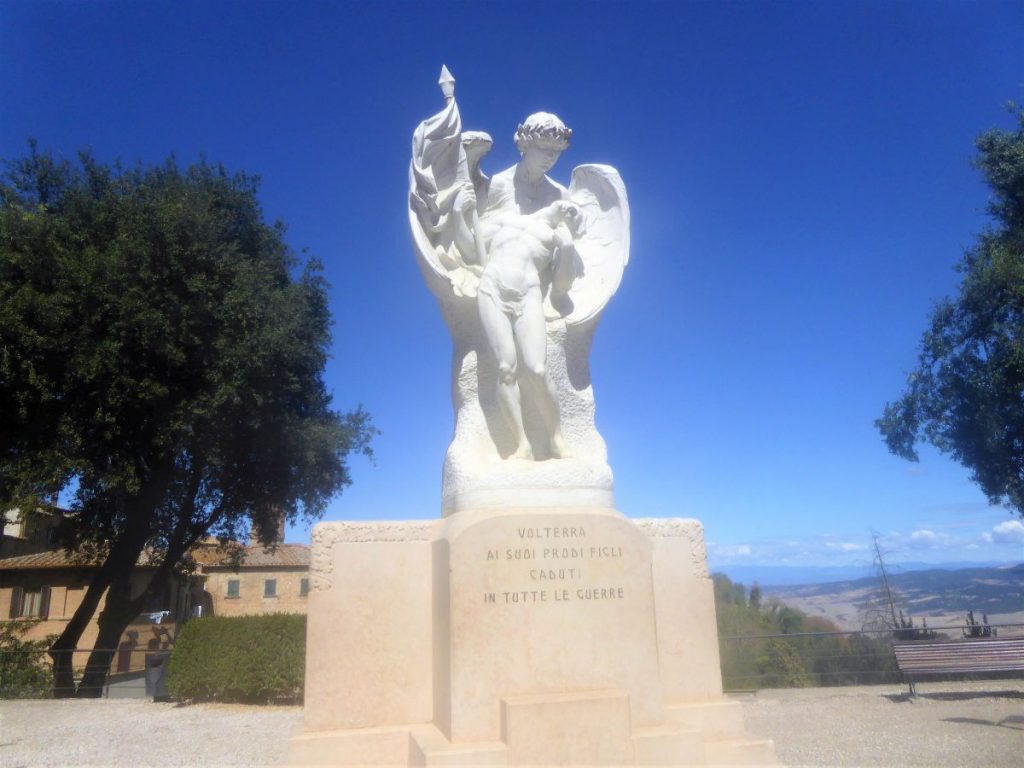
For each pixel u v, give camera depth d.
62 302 13.64
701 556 5.12
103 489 16.11
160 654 13.34
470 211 5.36
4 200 15.44
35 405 14.14
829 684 13.31
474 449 5.05
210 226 15.66
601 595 4.28
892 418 13.81
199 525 17.69
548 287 5.39
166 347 14.03
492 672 4.02
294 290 17.39
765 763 4.53
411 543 4.58
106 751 8.21
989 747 7.24
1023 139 13.07
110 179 16.17
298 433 16.92
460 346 5.35
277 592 37.16
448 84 5.42
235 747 8.30
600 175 5.88
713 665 4.95
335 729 4.21
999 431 12.53
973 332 12.88
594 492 4.68
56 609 27.39
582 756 3.87
